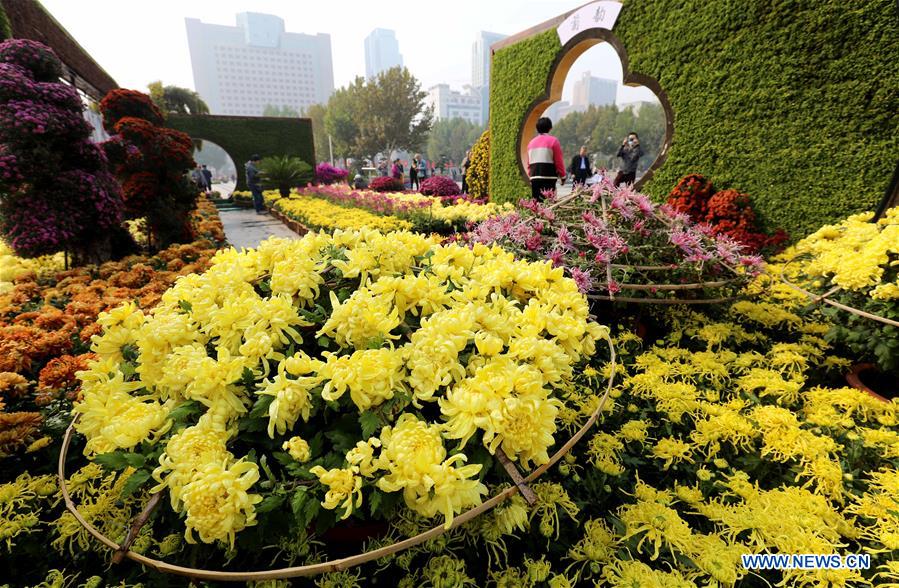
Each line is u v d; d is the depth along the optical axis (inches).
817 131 159.8
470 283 56.1
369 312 43.8
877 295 74.5
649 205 105.7
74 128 155.3
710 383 77.0
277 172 502.6
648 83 218.4
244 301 48.1
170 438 39.0
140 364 50.3
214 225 280.4
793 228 170.7
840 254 87.2
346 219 283.6
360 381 37.4
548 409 39.8
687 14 194.9
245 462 34.5
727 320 105.8
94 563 50.1
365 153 1489.9
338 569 31.8
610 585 44.2
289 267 54.2
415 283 51.3
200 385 39.2
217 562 45.3
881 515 47.1
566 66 273.7
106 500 51.1
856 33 146.0
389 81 1371.8
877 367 83.8
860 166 151.0
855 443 57.4
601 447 59.9
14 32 215.2
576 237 102.0
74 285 130.0
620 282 95.0
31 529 53.0
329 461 37.6
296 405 38.1
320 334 45.2
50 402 71.7
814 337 89.5
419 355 41.9
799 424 60.4
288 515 37.4
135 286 138.4
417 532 45.0
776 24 164.7
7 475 62.4
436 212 271.9
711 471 59.0
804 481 55.6
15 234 147.6
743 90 178.9
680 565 44.1
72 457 64.5
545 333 54.1
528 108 301.1
